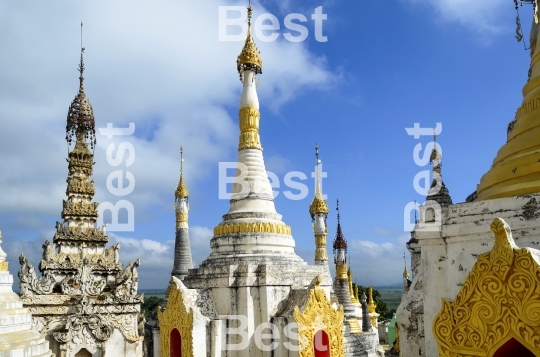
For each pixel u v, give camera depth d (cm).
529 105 1030
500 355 785
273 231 2622
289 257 2603
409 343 1539
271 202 2767
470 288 827
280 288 2394
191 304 2248
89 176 4056
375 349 3438
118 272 3859
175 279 2373
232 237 2595
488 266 799
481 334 805
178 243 4569
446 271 1002
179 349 2303
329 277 2706
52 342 3278
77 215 3894
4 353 1494
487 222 923
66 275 3650
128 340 3544
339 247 4669
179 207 4641
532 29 1397
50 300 3331
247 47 2900
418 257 2020
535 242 857
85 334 3372
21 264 3291
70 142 4062
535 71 1076
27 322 1683
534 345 728
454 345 845
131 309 3594
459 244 972
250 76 2898
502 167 1009
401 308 1589
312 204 4388
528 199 879
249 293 2333
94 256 3841
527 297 741
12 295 1702
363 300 4728
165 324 2408
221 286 2373
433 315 1015
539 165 918
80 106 4131
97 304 3447
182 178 4725
